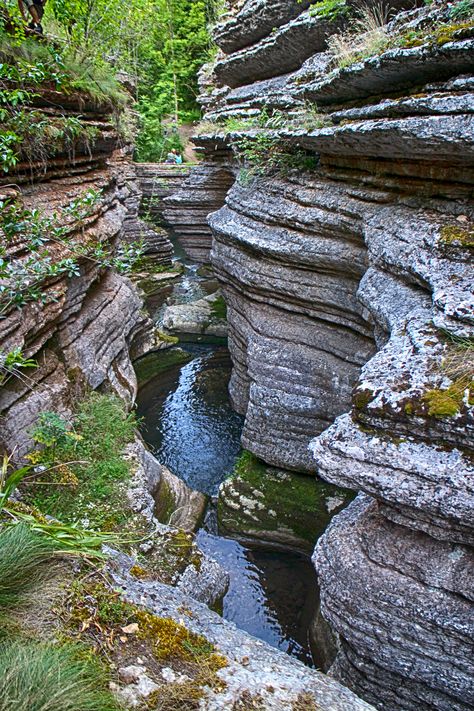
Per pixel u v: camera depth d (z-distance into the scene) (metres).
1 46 6.94
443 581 4.04
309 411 8.14
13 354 4.97
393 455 3.92
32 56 7.57
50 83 8.35
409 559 4.22
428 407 3.83
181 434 10.57
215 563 6.25
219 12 19.55
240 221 9.80
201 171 19.64
